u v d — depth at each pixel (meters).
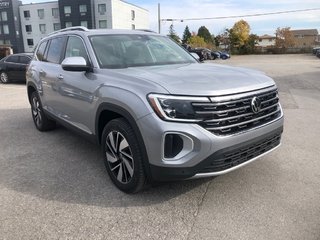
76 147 5.43
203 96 3.10
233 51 78.38
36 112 6.47
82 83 4.28
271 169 4.33
